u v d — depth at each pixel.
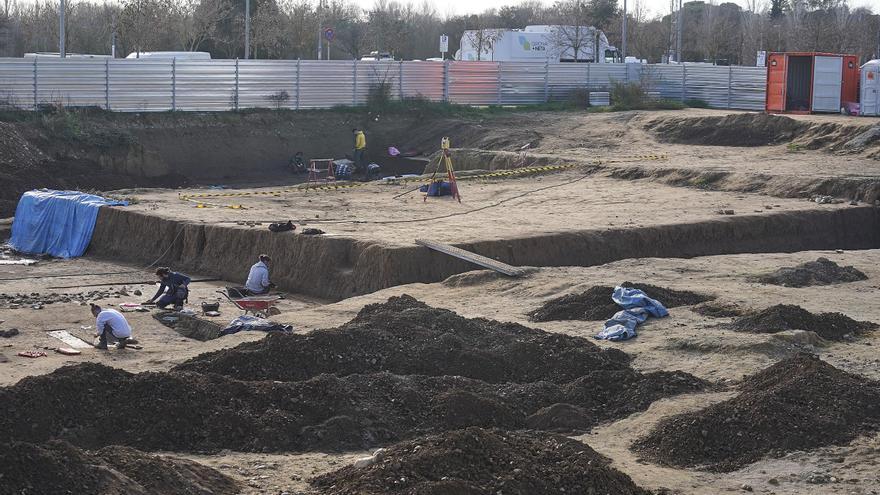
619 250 28.72
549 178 40.94
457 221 31.25
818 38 75.06
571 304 20.48
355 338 16.41
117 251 32.03
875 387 14.38
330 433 13.14
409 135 54.44
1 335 19.94
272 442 12.90
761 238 31.00
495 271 24.19
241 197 37.03
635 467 12.41
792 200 34.75
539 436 12.52
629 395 14.93
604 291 20.67
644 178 39.44
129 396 13.14
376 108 55.69
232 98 52.75
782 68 50.47
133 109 50.28
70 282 27.72
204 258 29.83
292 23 75.19
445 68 58.25
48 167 43.75
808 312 18.66
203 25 69.19
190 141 49.59
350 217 32.22
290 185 46.59
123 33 66.69
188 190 39.84
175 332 20.84
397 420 13.74
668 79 61.72
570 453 11.27
